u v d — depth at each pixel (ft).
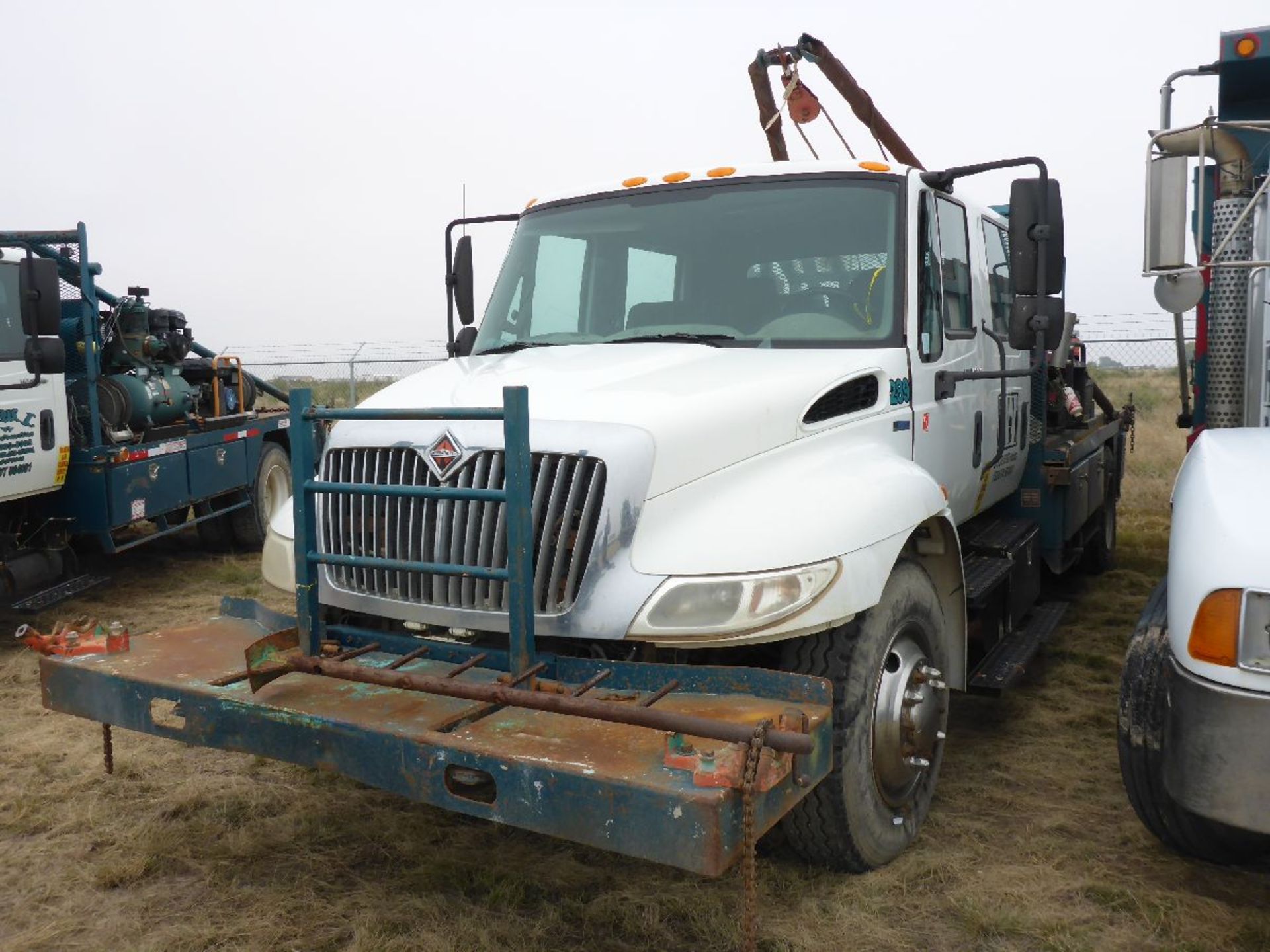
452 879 11.19
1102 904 10.58
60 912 10.74
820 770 8.89
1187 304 11.64
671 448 10.12
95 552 28.58
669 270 13.91
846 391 11.93
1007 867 11.33
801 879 11.03
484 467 10.26
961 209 15.67
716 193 14.26
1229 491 9.68
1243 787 8.71
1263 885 10.94
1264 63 14.05
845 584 9.87
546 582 9.99
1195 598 9.04
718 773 7.81
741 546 9.78
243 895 10.99
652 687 9.61
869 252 13.29
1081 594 24.49
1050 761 14.48
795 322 13.14
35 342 21.24
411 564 10.34
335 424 11.69
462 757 8.63
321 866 11.62
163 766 14.62
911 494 11.39
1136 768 11.04
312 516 10.98
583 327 14.33
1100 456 24.06
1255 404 13.00
